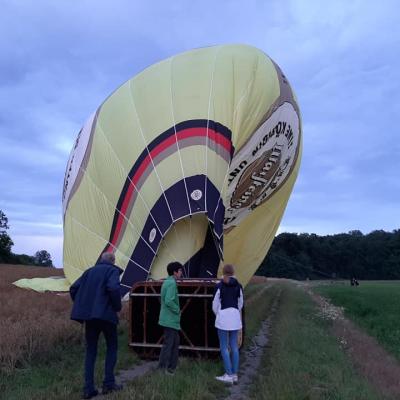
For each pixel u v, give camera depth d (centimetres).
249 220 1716
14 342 866
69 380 745
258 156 1552
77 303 680
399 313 2703
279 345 1118
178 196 1341
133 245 1404
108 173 1570
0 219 9162
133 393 657
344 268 14325
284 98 1627
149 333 978
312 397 679
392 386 930
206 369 855
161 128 1468
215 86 1498
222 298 814
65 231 1775
